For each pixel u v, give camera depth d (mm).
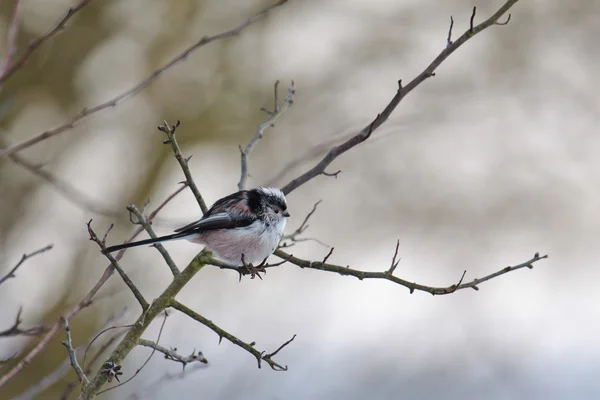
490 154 15312
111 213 8344
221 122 15672
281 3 7020
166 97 15398
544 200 15000
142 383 12750
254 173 15570
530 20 15242
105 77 14789
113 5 14617
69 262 13977
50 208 13992
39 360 13727
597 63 15055
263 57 15609
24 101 13836
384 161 15344
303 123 15555
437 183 15336
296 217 15094
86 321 13977
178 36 15336
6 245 13547
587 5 15000
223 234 7594
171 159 15344
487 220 15031
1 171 13305
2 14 13562
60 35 14188
